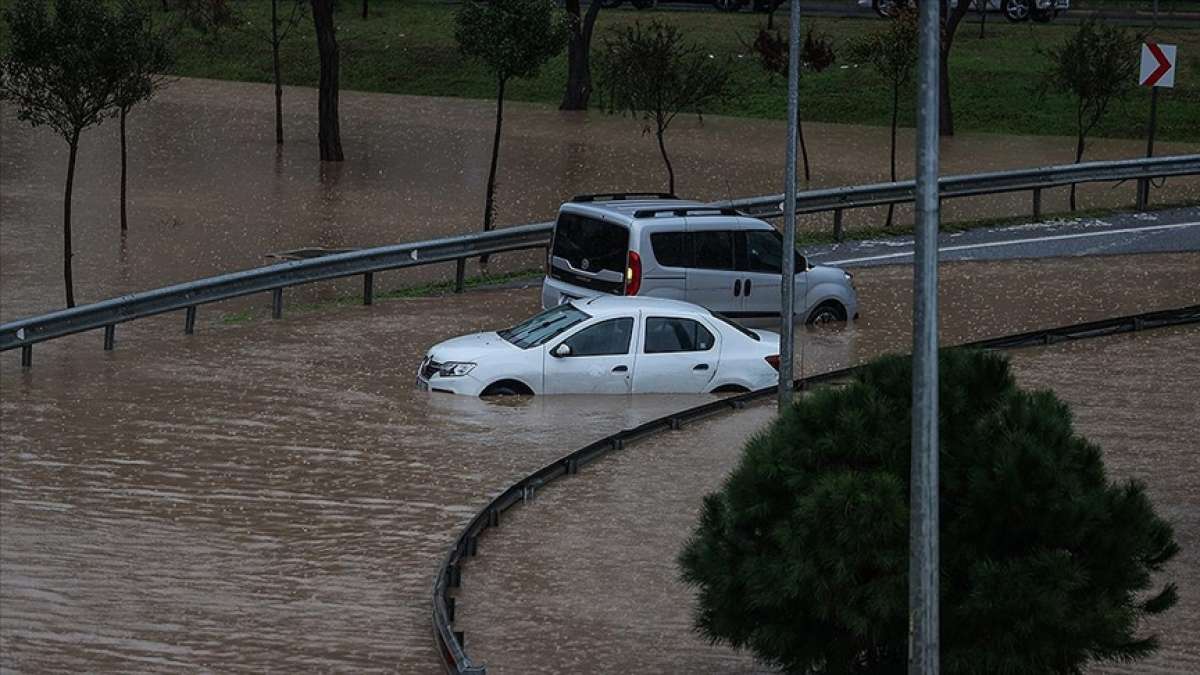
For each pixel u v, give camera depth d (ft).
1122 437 139.85
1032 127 378.12
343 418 149.59
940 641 77.10
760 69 422.41
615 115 397.60
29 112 229.04
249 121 387.14
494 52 253.85
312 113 399.85
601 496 124.98
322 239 261.85
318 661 90.99
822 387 84.28
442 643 88.89
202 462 134.82
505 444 141.28
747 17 480.23
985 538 77.77
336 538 115.65
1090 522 77.15
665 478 130.00
